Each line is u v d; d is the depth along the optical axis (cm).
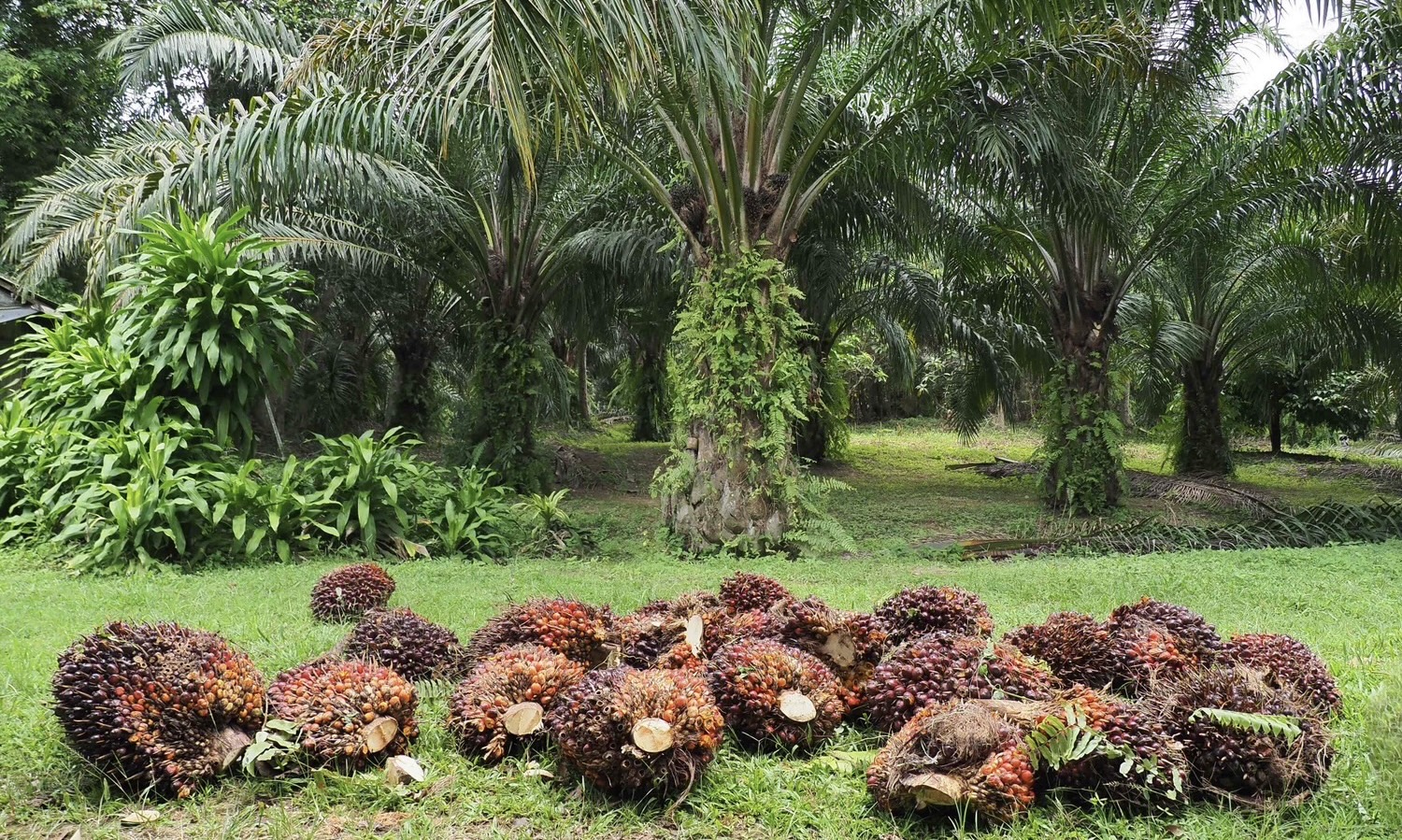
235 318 725
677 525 818
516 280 1209
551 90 506
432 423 1662
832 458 1767
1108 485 1128
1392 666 331
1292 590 584
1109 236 958
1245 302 1536
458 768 277
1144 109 1015
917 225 1125
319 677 286
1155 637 320
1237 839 232
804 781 268
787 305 812
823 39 788
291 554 705
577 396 2523
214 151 704
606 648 341
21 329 1216
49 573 613
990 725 246
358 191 906
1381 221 944
